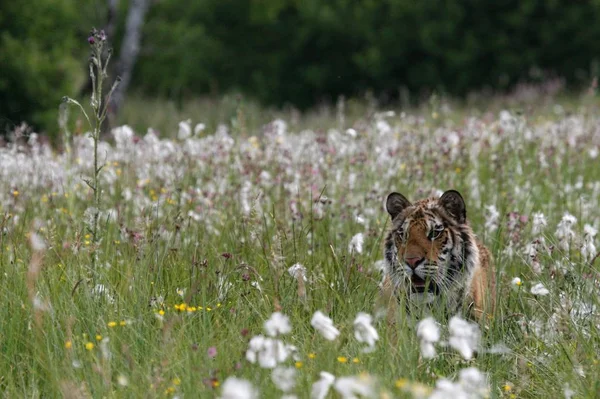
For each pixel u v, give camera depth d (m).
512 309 10.50
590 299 9.98
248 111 32.72
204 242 11.72
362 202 14.11
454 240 10.11
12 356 8.59
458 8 57.22
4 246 11.44
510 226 12.29
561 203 14.91
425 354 7.02
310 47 62.06
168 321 9.01
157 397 7.62
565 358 9.02
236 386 5.86
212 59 62.62
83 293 9.69
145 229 11.26
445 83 58.28
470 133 19.56
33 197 14.45
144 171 15.62
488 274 10.73
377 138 16.84
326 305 9.69
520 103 38.31
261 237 11.77
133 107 39.41
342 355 8.56
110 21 35.16
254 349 7.18
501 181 15.61
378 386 6.95
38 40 30.16
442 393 6.13
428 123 24.62
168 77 53.75
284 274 10.45
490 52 57.31
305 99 62.56
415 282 9.91
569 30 55.72
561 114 27.22
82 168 15.80
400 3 58.53
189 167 15.09
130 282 9.96
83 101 33.16
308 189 14.20
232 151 16.84
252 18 60.91
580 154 18.38
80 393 7.41
